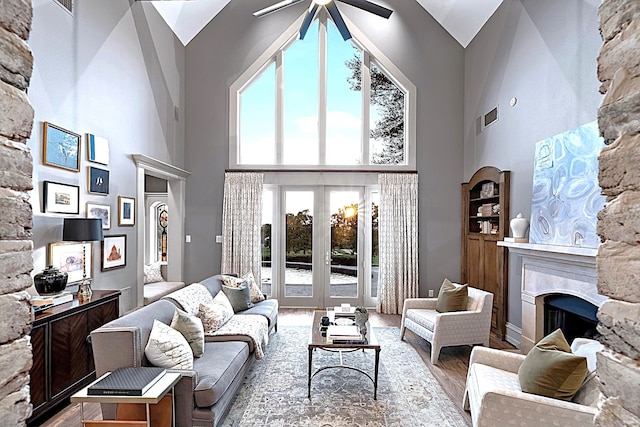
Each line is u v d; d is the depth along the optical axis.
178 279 6.29
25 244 0.76
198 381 2.54
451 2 5.87
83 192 3.76
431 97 6.41
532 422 2.12
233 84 6.41
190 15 6.09
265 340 3.94
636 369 0.64
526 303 4.23
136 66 4.84
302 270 6.57
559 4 3.79
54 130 3.32
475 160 5.93
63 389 2.88
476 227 6.14
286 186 6.55
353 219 6.55
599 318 0.74
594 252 3.01
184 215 6.39
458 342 4.09
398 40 6.43
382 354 4.30
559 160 3.65
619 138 0.70
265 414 2.93
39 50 3.17
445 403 3.16
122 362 2.44
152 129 5.27
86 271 3.80
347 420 2.87
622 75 0.70
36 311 2.74
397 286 6.29
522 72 4.51
